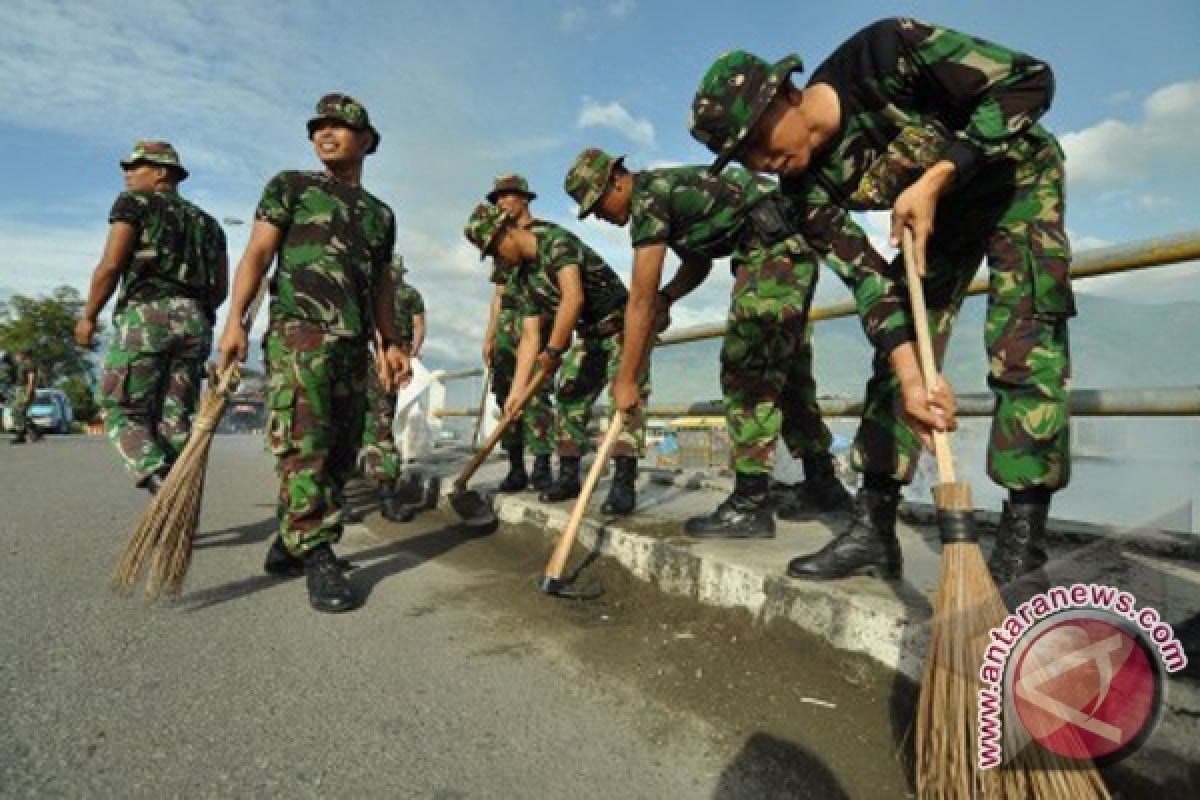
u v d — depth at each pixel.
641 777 1.51
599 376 3.98
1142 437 1.53
